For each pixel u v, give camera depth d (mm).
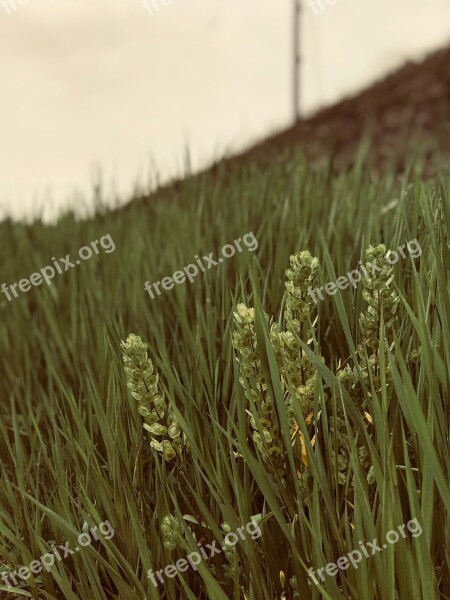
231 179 1277
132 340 563
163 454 581
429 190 674
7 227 1757
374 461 494
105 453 705
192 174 1294
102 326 722
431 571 466
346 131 5648
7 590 635
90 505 583
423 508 475
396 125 5344
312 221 926
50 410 815
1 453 854
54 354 1011
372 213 862
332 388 531
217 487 547
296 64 7004
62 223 1679
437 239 588
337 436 554
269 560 550
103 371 704
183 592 583
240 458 601
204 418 605
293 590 552
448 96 5609
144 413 572
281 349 552
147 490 636
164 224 1269
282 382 568
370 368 536
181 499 612
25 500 670
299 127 6262
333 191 1135
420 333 508
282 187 1144
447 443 511
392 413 553
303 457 559
